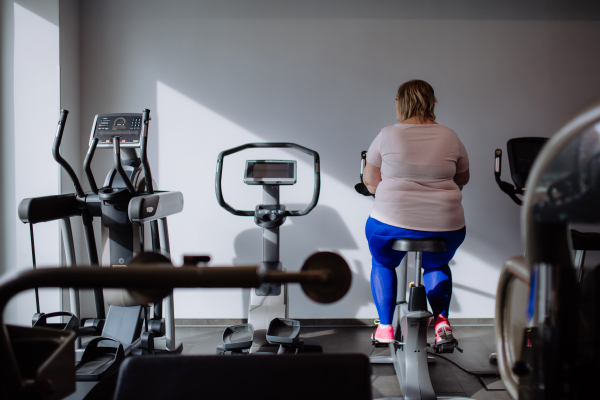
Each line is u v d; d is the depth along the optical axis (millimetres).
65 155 2814
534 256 448
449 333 2129
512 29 2988
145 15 2980
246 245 3078
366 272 3092
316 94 3016
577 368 456
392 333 2174
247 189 3057
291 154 3043
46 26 2717
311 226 3078
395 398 2018
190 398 814
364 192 2299
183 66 3002
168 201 2309
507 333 564
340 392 818
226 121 3025
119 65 2994
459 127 3033
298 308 3096
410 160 1943
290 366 846
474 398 2117
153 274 435
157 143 3029
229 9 2982
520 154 2430
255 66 3004
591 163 385
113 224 2178
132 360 858
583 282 478
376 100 3018
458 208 1968
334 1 2975
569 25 2992
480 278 3102
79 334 2283
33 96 2736
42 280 451
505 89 3014
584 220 398
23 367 598
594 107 358
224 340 2320
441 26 2984
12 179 2760
